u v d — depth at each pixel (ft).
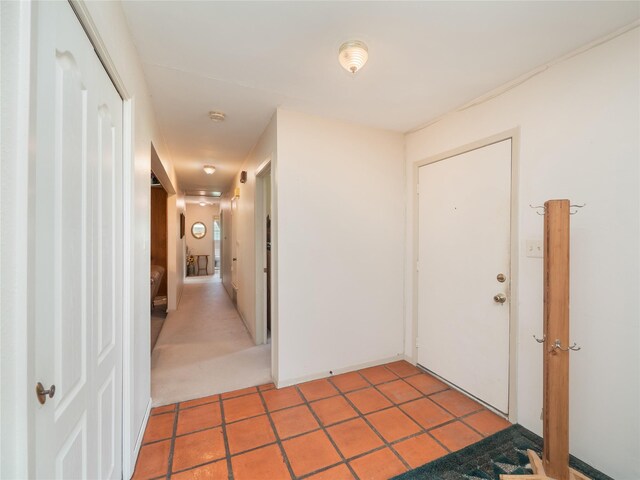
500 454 5.27
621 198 4.66
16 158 1.91
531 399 5.90
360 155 8.61
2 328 1.82
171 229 15.55
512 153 6.23
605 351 4.82
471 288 7.16
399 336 9.34
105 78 3.76
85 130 3.11
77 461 2.93
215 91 6.67
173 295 15.52
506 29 4.65
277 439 5.59
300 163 7.79
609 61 4.78
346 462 5.05
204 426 5.96
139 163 5.45
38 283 2.25
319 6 4.19
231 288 18.42
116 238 4.25
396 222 9.23
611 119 4.77
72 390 2.84
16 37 1.89
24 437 1.96
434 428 5.97
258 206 10.58
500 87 6.42
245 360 9.23
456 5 4.16
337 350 8.36
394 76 6.04
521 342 6.08
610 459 4.74
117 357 4.30
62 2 2.58
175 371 8.44
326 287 8.19
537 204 5.80
